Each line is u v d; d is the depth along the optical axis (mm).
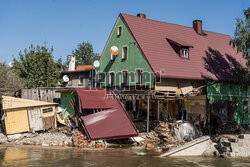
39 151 18172
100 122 22188
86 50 89500
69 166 14594
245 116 32281
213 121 27766
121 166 15086
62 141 21344
